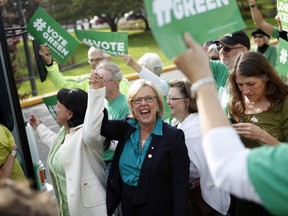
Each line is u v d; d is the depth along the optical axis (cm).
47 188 446
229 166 163
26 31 472
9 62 409
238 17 211
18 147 416
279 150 158
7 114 415
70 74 1474
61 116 378
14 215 134
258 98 342
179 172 341
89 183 369
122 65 1549
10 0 1289
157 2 181
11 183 146
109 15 1903
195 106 386
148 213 340
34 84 1255
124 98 444
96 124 354
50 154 392
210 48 534
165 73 1472
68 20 1827
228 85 382
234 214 357
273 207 156
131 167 349
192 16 194
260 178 156
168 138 345
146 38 2025
